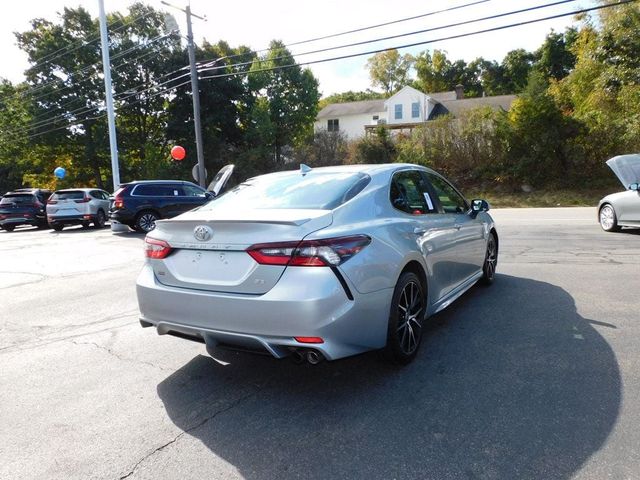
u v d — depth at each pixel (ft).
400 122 143.74
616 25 66.95
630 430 8.09
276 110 123.85
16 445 8.29
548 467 7.16
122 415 9.30
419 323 11.78
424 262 11.87
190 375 11.24
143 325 11.14
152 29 112.47
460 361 11.44
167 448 8.09
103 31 67.36
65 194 55.57
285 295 8.72
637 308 15.15
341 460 7.55
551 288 18.20
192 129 108.68
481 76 225.35
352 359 11.85
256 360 12.12
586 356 11.38
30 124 117.29
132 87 114.62
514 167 76.13
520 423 8.46
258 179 13.53
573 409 8.88
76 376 11.31
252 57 123.44
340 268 8.99
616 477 6.86
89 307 17.98
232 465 7.53
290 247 8.88
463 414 8.88
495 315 15.01
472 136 80.79
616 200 32.89
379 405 9.39
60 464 7.67
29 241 42.39
